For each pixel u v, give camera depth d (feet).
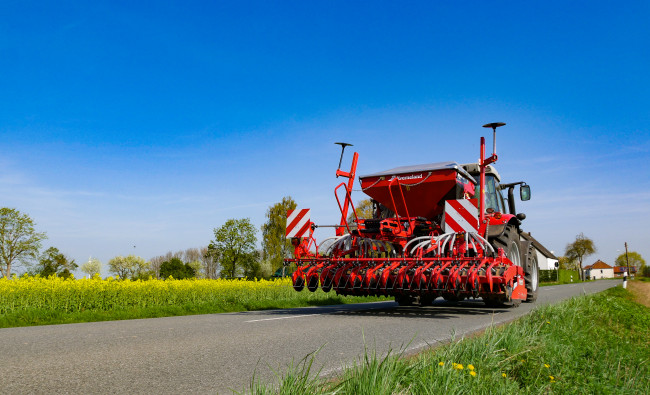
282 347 15.69
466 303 39.01
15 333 19.16
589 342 19.66
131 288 39.42
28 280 37.86
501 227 30.55
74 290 35.45
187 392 10.06
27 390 9.95
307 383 9.45
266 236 172.35
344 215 30.07
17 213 132.98
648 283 134.10
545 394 11.73
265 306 40.57
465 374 11.14
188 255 295.48
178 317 27.84
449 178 29.84
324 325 22.24
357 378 9.64
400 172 31.14
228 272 139.03
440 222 31.55
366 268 28.22
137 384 10.65
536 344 16.08
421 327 21.45
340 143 29.78
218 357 13.88
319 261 29.73
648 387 14.52
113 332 19.47
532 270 38.60
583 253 288.30
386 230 28.27
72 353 14.33
